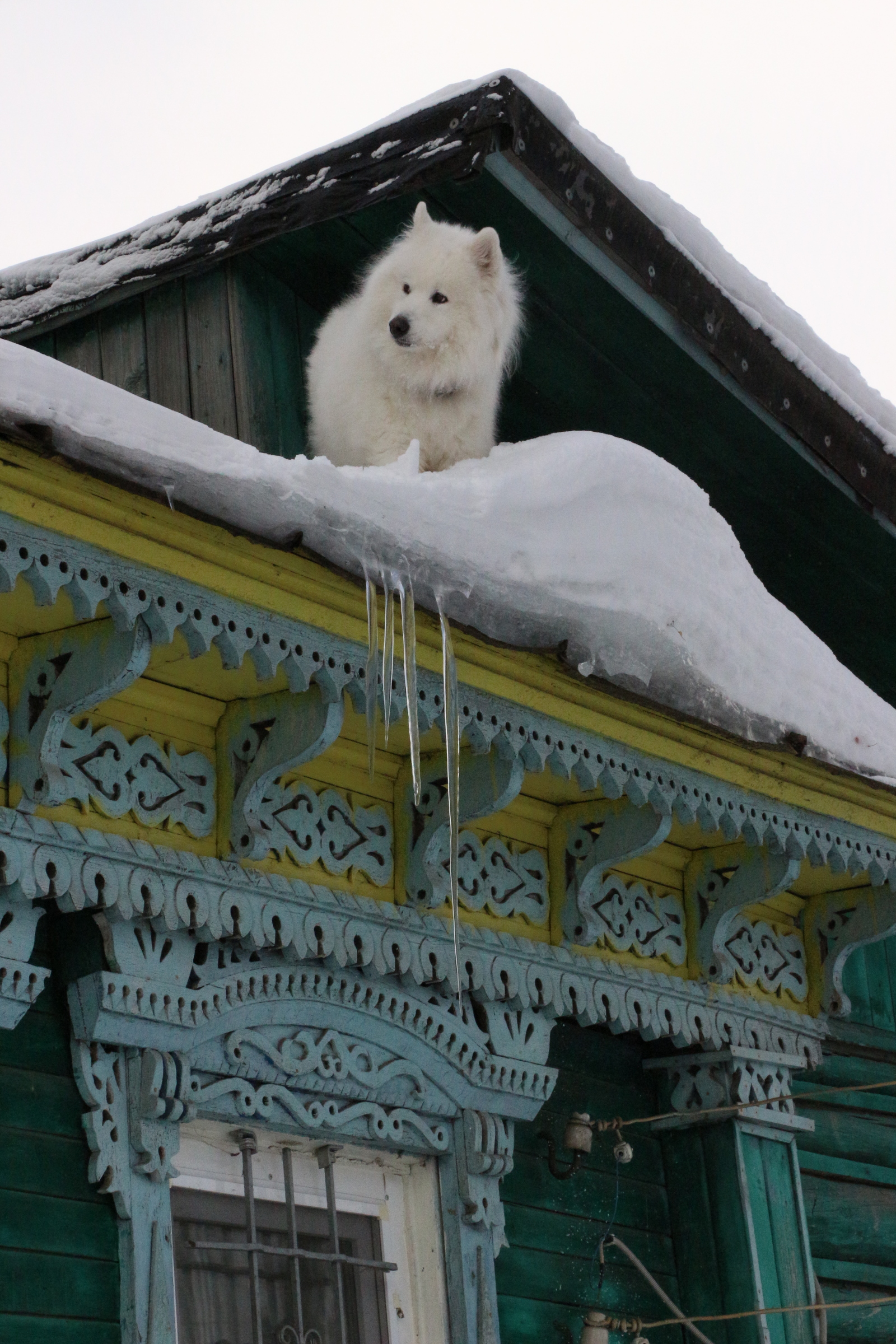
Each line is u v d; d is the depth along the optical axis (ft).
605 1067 25.77
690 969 26.35
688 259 27.86
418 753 21.16
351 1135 21.40
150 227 29.25
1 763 18.44
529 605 19.86
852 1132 28.76
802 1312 25.53
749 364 28.84
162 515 17.34
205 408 28.45
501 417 31.58
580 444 22.33
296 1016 21.01
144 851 19.35
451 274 27.94
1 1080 18.37
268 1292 20.35
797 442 29.78
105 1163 18.66
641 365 29.30
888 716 26.37
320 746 19.79
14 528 16.62
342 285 30.12
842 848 25.75
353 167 27.20
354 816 22.25
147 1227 18.79
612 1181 25.07
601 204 26.89
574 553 20.72
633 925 25.61
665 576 21.99
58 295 29.71
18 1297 17.61
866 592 33.09
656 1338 24.58
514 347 29.35
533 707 21.49
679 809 23.71
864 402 31.04
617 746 22.65
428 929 22.39
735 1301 24.93
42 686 18.54
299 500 17.30
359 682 19.77
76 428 15.70
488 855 23.81
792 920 28.76
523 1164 23.82
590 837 24.43
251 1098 20.24
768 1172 26.05
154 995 19.26
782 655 24.08
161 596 17.89
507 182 26.73
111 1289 18.44
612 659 20.85
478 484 20.44
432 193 29.14
